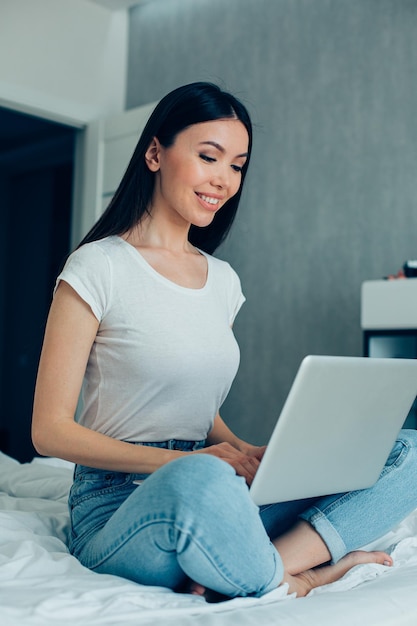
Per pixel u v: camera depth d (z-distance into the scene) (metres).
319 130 4.05
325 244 3.98
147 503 1.05
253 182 4.30
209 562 1.02
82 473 1.28
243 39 4.43
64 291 1.27
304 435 1.09
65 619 0.91
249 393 4.20
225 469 1.05
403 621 1.03
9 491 1.85
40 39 4.57
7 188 6.92
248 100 4.38
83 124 4.77
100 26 4.88
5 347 6.81
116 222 1.43
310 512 1.29
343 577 1.24
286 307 4.10
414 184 3.68
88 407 1.32
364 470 1.27
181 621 0.93
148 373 1.26
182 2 4.75
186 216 1.39
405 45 3.77
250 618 0.95
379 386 1.18
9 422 6.68
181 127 1.37
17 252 6.85
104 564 1.15
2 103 4.45
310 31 4.14
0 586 0.98
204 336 1.31
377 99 3.85
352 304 3.86
